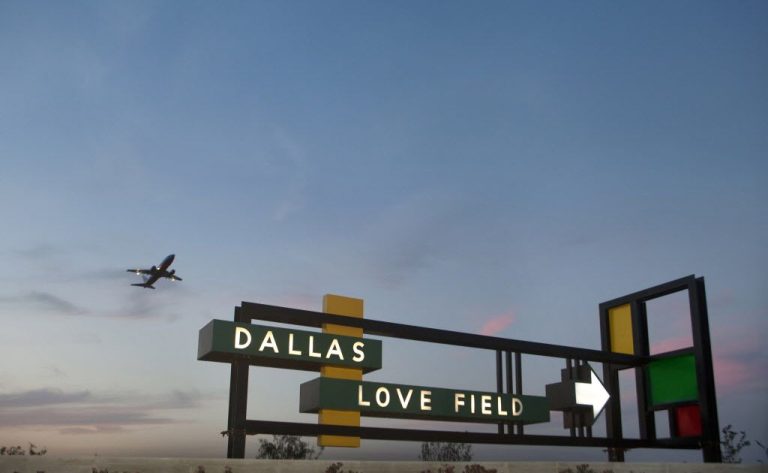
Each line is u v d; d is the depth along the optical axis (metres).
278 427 24.95
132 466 17.38
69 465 16.72
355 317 27.61
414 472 20.78
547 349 31.92
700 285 33.75
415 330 28.70
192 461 18.14
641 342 35.50
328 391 26.00
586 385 32.72
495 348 30.58
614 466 23.45
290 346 25.62
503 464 21.86
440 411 28.03
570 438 31.19
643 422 34.47
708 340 33.09
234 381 25.00
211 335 24.59
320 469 19.67
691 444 32.66
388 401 27.02
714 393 32.44
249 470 18.77
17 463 16.20
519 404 29.97
